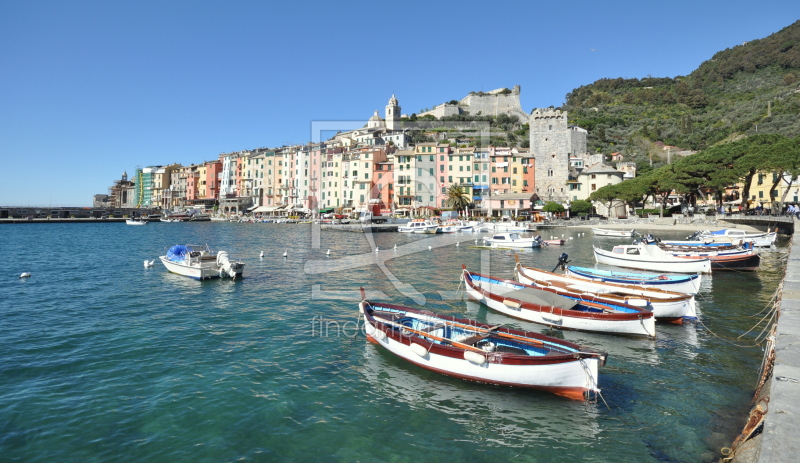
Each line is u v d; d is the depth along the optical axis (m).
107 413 13.05
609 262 41.94
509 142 139.12
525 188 111.75
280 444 11.65
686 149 155.38
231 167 157.12
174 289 30.72
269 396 14.24
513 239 59.06
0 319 22.88
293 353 18.08
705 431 12.28
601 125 181.38
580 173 114.06
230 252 54.16
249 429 12.32
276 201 137.50
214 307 25.59
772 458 6.88
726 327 21.81
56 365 16.61
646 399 14.19
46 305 26.00
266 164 141.75
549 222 93.00
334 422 12.77
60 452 11.17
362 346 18.92
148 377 15.59
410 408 13.64
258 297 28.28
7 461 10.79
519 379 14.45
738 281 33.78
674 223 83.12
